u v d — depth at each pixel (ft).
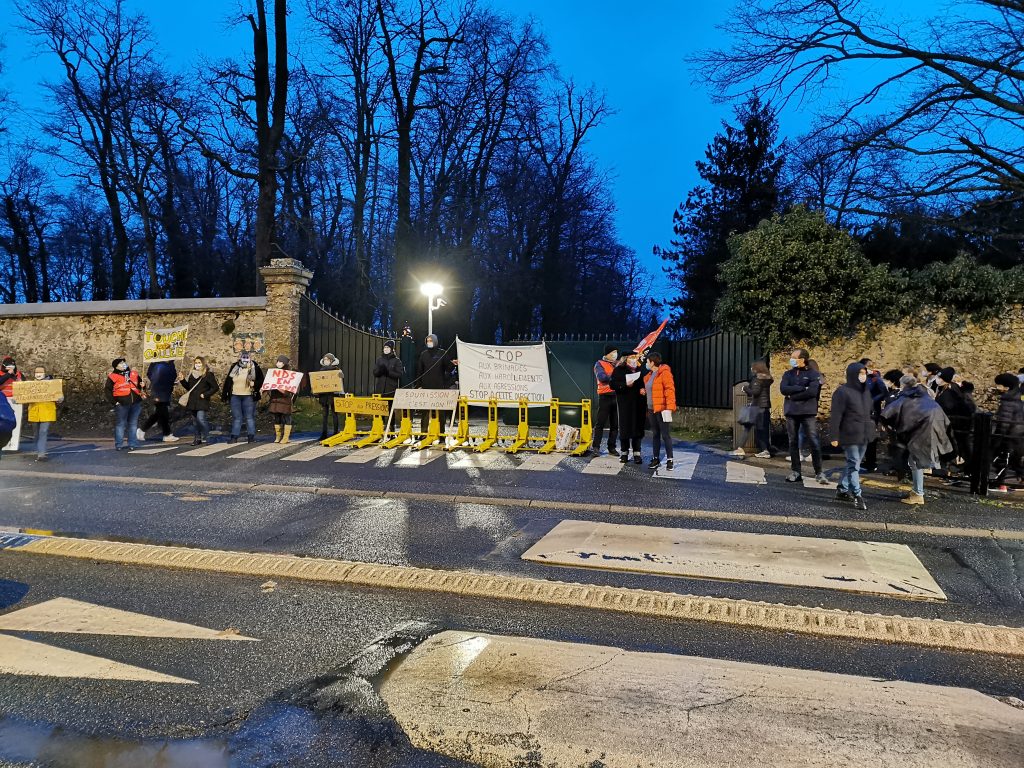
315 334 60.34
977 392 46.26
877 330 48.08
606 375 42.04
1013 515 28.07
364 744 11.08
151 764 10.53
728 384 54.29
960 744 11.12
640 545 22.63
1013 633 15.81
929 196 61.52
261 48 82.94
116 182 115.96
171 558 20.85
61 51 109.70
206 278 128.16
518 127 115.55
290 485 32.60
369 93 105.09
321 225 121.08
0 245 143.95
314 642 15.10
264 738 11.25
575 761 10.59
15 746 11.02
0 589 18.40
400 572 19.67
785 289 48.24
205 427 46.29
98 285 148.77
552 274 129.39
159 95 93.86
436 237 110.63
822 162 65.16
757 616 16.63
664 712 12.01
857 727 11.60
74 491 31.37
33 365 63.67
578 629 16.08
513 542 23.40
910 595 18.51
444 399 44.21
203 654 14.44
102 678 13.33
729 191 103.91
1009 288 45.37
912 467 29.96
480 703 12.32
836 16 59.11
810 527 25.75
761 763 10.51
